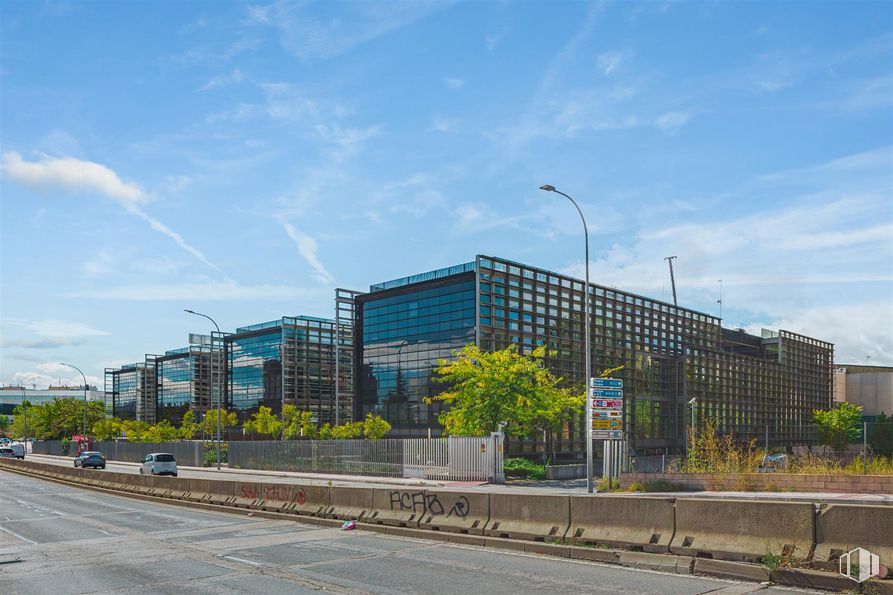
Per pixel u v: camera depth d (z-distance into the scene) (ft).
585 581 33.40
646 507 39.01
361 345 217.56
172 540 51.70
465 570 37.14
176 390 354.33
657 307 225.56
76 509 78.28
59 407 361.92
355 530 55.77
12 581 36.78
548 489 100.73
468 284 179.73
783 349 290.35
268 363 283.59
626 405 204.85
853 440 267.18
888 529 29.81
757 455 90.94
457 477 122.01
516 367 132.46
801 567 31.58
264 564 40.42
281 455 166.09
